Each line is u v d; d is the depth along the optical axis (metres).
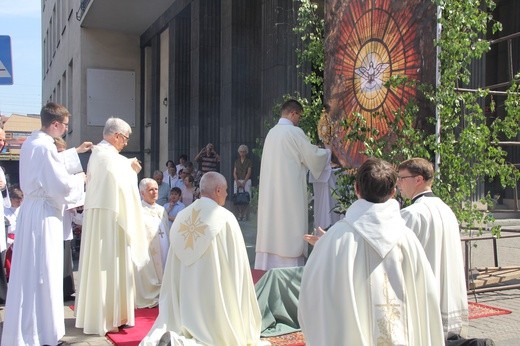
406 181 3.86
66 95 25.75
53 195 4.74
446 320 3.66
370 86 5.93
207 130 15.37
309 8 7.43
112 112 21.39
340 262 2.64
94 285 5.34
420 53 5.27
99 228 5.37
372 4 5.90
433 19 5.12
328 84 6.76
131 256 5.48
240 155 11.94
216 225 4.48
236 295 4.47
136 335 5.24
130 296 5.44
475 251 9.20
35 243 4.70
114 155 5.51
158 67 20.14
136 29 21.09
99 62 21.20
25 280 4.67
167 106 19.11
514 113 5.50
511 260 8.51
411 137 5.27
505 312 5.77
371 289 2.61
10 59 6.48
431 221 3.64
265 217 6.18
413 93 5.36
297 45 10.59
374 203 2.76
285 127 6.12
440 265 3.68
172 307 4.55
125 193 5.45
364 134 5.81
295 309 5.26
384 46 5.72
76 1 21.95
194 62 15.63
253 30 13.68
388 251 2.63
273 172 6.12
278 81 10.92
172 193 8.82
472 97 5.35
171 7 17.83
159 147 20.30
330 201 6.37
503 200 12.66
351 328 2.56
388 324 2.57
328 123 6.69
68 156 5.29
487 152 5.70
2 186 6.23
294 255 6.04
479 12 5.41
